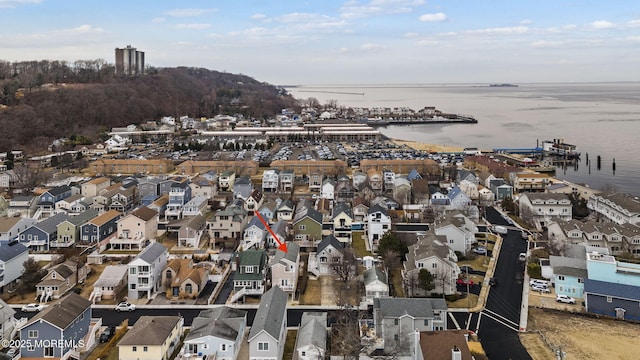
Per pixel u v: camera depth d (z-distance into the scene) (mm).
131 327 52438
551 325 55969
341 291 64188
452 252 69875
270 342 45594
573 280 63062
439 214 92188
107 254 77000
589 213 103562
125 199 102625
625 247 79500
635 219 88312
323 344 47406
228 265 72750
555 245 77500
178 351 49312
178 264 67438
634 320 57500
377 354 48375
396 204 103875
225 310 52281
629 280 61281
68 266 66500
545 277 68500
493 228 92500
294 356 46781
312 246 80125
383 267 71375
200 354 46250
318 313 55375
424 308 50750
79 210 97062
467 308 59594
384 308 50969
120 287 63688
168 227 88438
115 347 50281
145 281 62750
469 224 85312
